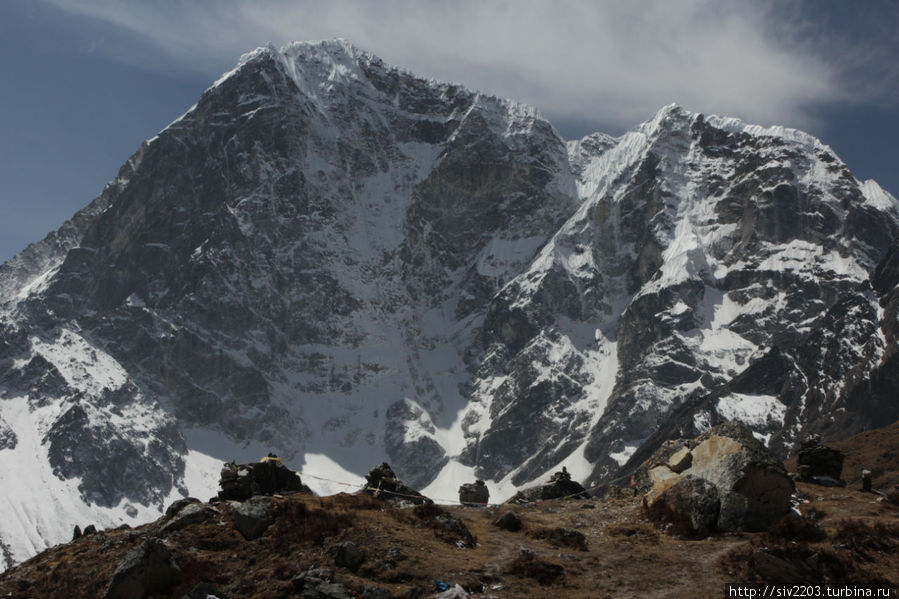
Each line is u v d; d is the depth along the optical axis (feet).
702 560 153.79
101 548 168.45
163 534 167.32
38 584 161.38
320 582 142.72
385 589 140.15
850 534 154.61
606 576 148.77
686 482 178.19
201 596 146.00
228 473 189.57
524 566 149.28
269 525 165.68
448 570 147.64
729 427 187.01
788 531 156.66
